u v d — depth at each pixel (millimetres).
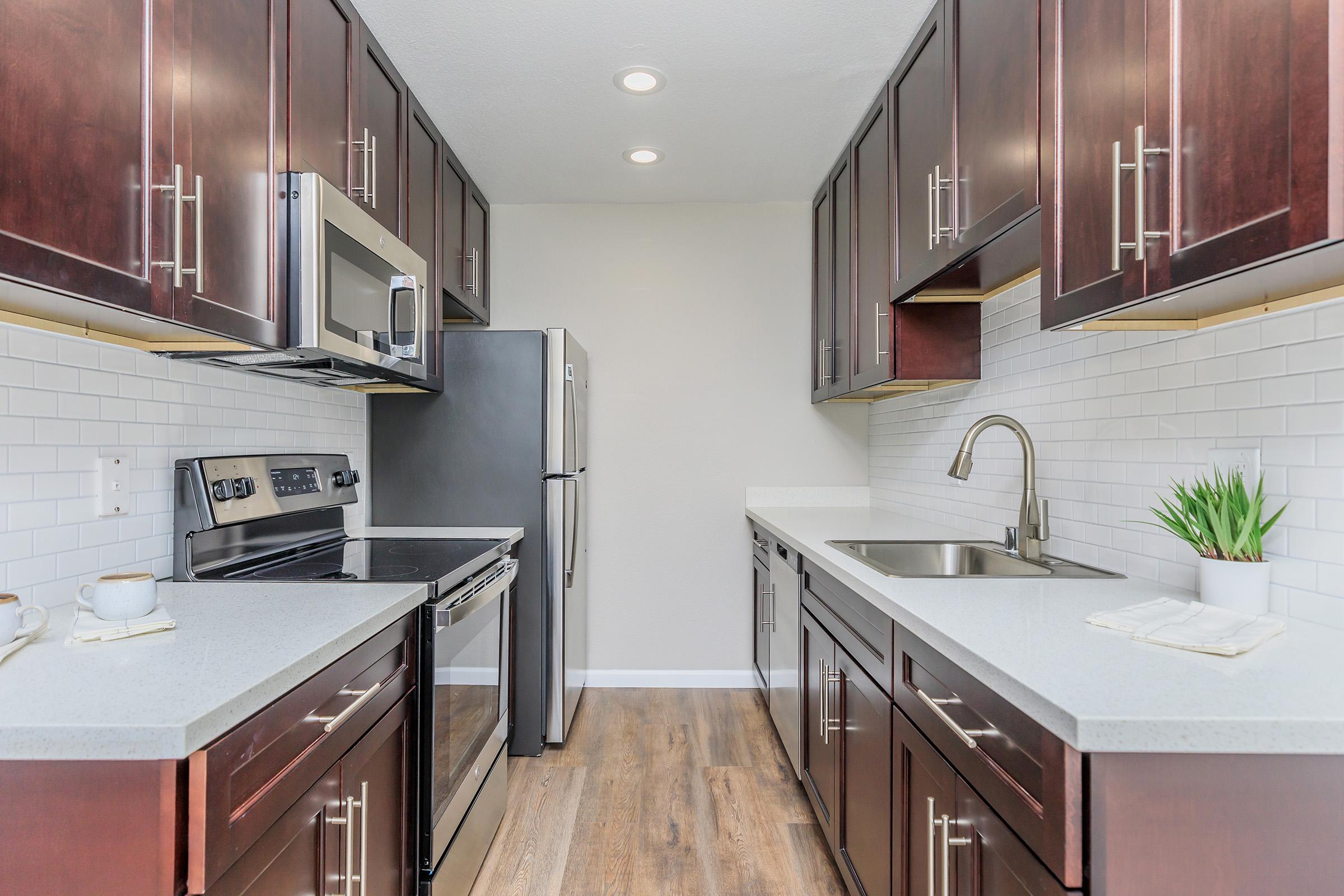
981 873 1012
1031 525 1784
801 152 2875
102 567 1444
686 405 3459
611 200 3396
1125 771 772
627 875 1922
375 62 2006
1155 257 1018
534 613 2654
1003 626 1138
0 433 1234
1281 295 1118
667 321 3455
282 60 1482
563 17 1947
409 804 1499
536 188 3240
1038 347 1940
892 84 2223
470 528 2635
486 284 3344
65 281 942
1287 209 799
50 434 1330
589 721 3000
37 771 794
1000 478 2154
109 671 949
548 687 2680
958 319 2275
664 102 2451
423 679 1561
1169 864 772
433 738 1556
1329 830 778
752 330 3467
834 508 3406
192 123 1192
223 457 1744
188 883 806
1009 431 2094
